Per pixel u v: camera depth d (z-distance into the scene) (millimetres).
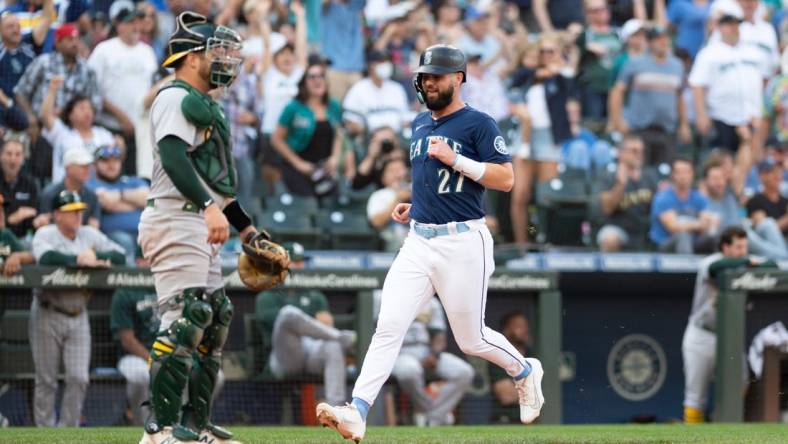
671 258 43500
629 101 49312
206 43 18125
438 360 35000
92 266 31641
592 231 45781
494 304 35125
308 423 34125
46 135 38781
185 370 18094
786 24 54438
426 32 49438
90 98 40125
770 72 51719
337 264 39844
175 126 17625
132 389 32250
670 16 53562
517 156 45906
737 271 35688
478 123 18969
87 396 32531
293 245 34156
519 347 35188
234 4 46344
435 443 21891
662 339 47125
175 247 18078
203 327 18062
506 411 35938
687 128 50219
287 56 45062
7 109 38688
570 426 31328
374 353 19094
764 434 25594
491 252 19359
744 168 50062
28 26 40562
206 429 19078
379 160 44625
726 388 35562
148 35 43406
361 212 44500
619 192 45750
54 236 32781
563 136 46594
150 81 41500
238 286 33875
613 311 46594
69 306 31531
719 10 51500
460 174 18859
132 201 38906
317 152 44438
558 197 45531
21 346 31734
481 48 48812
